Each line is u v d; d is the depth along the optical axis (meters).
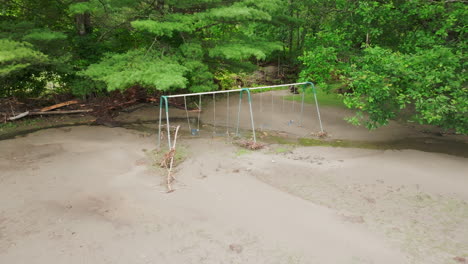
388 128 11.83
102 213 6.15
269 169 8.14
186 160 8.84
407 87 8.39
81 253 5.00
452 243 5.20
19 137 10.74
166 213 6.14
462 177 7.33
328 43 12.17
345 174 7.75
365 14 10.31
